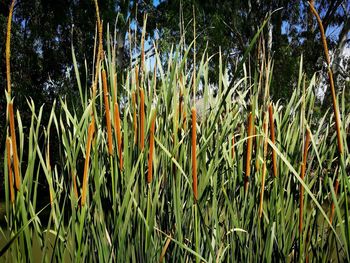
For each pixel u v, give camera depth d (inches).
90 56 231.3
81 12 239.8
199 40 207.9
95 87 31.6
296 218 39.0
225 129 36.6
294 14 303.3
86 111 33.0
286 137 39.0
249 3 275.9
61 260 34.7
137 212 36.0
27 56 238.4
